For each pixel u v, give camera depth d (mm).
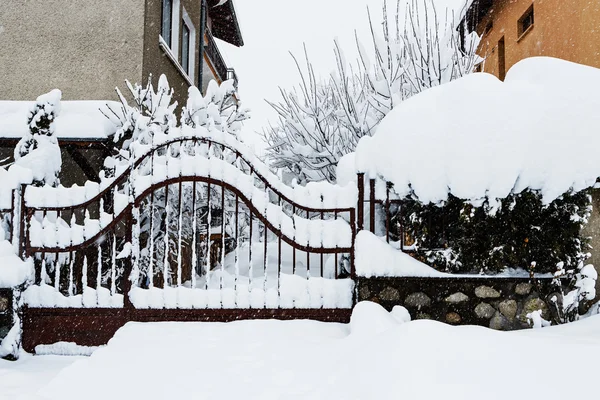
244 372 3283
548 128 4219
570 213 4246
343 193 4582
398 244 4621
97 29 7266
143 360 3549
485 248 4297
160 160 5684
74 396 3023
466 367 2424
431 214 4441
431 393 2264
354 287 4461
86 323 4473
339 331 4145
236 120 7043
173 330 4172
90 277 5801
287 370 3238
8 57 7320
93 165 7293
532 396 2141
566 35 10555
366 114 6859
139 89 6281
